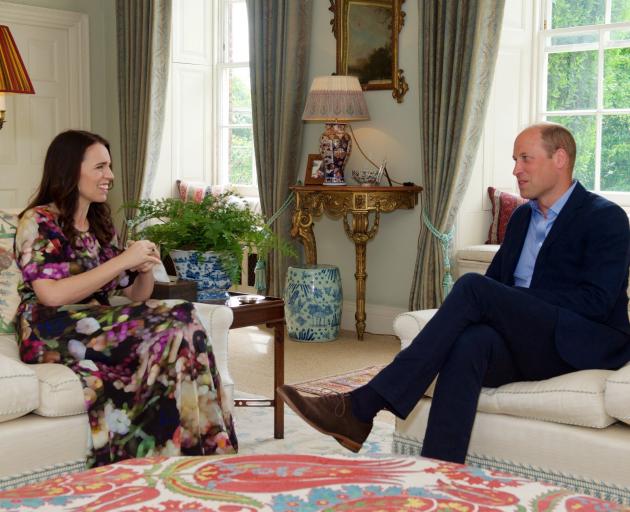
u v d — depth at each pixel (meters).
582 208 2.66
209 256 3.11
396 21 5.20
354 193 5.05
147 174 6.50
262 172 5.82
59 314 2.58
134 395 2.43
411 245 5.30
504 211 5.12
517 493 1.57
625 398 2.19
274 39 5.68
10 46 4.47
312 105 5.17
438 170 4.86
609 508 1.51
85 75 6.84
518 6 5.17
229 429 2.62
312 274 5.17
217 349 2.77
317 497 1.54
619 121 4.95
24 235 2.62
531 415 2.36
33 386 2.19
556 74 5.17
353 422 2.46
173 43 6.62
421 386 2.45
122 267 2.64
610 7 4.96
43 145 6.66
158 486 1.60
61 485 1.61
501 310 2.47
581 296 2.54
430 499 1.53
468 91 4.70
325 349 4.99
